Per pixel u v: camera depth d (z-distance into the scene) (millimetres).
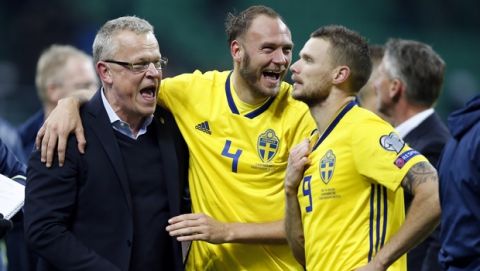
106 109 8078
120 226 7934
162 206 8141
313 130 8141
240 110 8242
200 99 8406
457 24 30484
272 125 8211
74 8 29141
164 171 8180
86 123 8047
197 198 8344
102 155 7961
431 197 7121
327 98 7652
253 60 8000
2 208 7992
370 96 10836
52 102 12562
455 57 30125
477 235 6836
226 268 8367
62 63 12484
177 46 30500
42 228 7758
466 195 6852
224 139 8258
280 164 8180
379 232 7344
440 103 27266
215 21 30828
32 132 12930
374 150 7250
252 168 8156
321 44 7637
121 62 7848
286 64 8070
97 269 7742
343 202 7418
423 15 30531
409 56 10023
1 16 28625
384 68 10156
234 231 8031
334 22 30375
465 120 6949
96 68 8070
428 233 7246
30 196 7859
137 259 8000
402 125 10016
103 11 29438
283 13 30391
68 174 7863
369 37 30516
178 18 30625
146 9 30359
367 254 7328
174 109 8445
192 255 8516
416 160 7203
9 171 8953
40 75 12625
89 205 7938
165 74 28719
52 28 28328
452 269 7047
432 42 30359
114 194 7938
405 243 7141
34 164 7941
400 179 7180
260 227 8070
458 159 6926
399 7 30562
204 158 8305
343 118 7551
